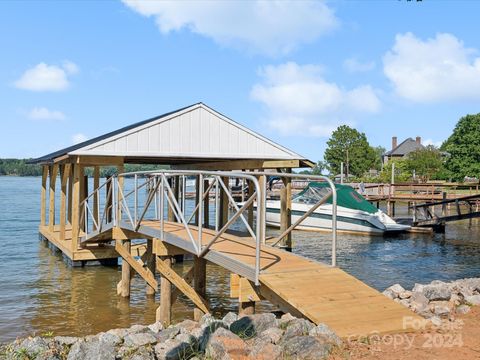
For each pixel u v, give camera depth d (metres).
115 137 13.80
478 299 6.14
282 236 7.66
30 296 11.14
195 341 4.70
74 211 13.96
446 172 56.75
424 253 17.73
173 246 9.22
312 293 5.43
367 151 71.50
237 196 37.44
